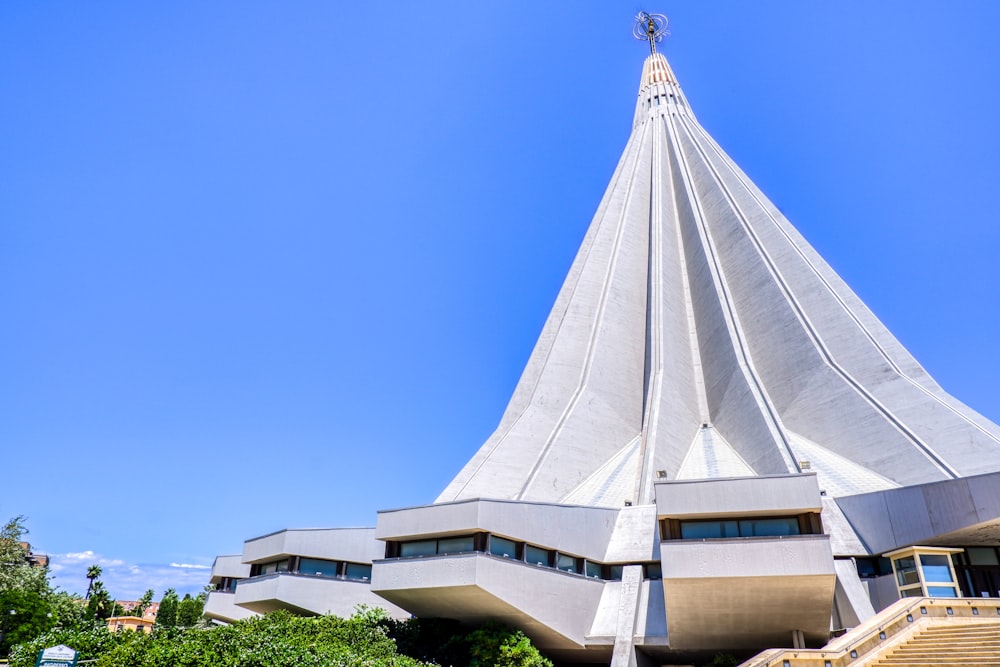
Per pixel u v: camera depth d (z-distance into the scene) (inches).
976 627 612.1
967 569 859.4
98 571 2588.6
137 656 596.7
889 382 1370.6
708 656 860.0
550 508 874.1
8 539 1365.7
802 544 705.0
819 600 720.3
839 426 1330.0
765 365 1611.7
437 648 804.6
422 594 794.8
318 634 800.3
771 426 1306.6
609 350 1713.8
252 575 1152.2
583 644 837.8
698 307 1879.9
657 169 2381.9
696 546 730.2
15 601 1222.3
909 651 581.0
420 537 825.5
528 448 1526.8
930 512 844.6
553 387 1690.5
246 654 599.5
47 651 521.3
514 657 739.4
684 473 1353.3
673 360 1636.3
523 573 791.7
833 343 1536.7
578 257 2255.2
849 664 571.2
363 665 633.0
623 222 2132.1
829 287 1646.2
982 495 791.1
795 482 746.2
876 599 864.9
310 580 1021.2
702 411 1651.1
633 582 884.6
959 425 1186.0
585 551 907.4
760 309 1706.4
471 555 753.0
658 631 818.2
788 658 578.2
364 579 1031.0
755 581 705.0
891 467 1173.1
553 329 2003.0
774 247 1871.3
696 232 2053.4
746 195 2089.1
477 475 1422.2
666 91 2810.0
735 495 759.1
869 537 919.0
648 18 3164.4
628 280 1951.3
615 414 1610.5
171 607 2425.0
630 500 1266.0
